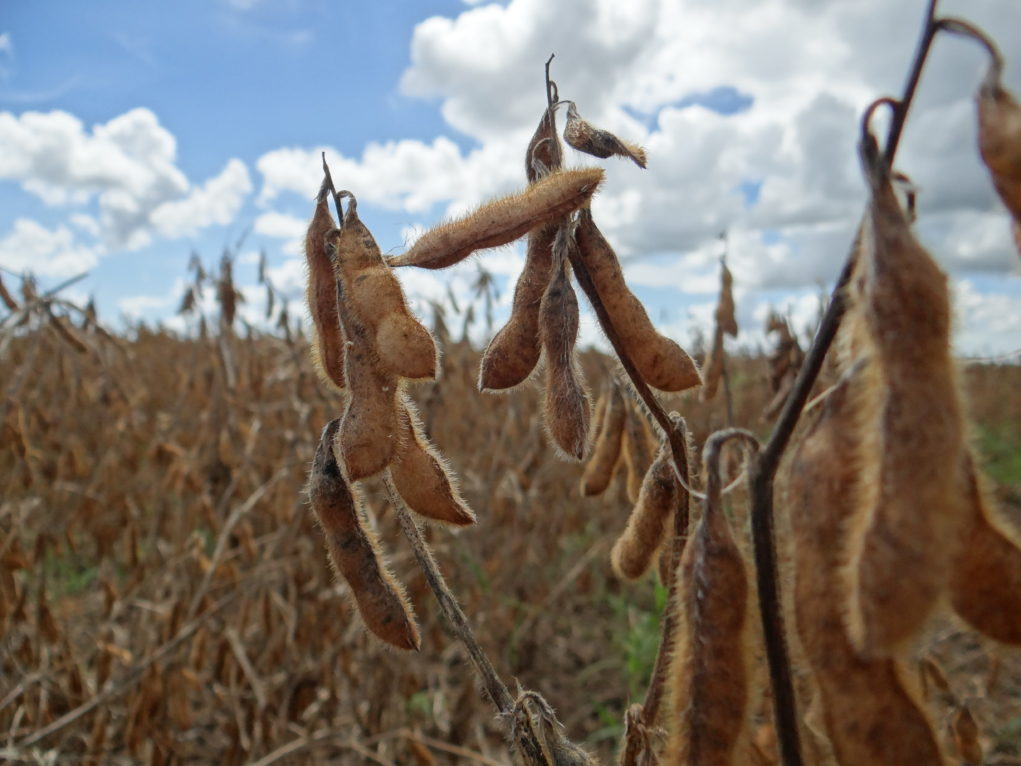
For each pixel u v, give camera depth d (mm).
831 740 1149
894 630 941
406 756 4977
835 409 1169
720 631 1239
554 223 1585
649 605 6945
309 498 1709
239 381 5828
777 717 1285
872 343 1014
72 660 4461
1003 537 1135
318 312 1722
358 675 5465
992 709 4465
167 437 6184
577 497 7535
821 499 1141
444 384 5914
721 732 1228
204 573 4879
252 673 4508
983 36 959
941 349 964
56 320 3980
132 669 4312
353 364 1523
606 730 4824
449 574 5152
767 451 1267
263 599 4641
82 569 6945
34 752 3852
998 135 920
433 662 6105
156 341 11320
